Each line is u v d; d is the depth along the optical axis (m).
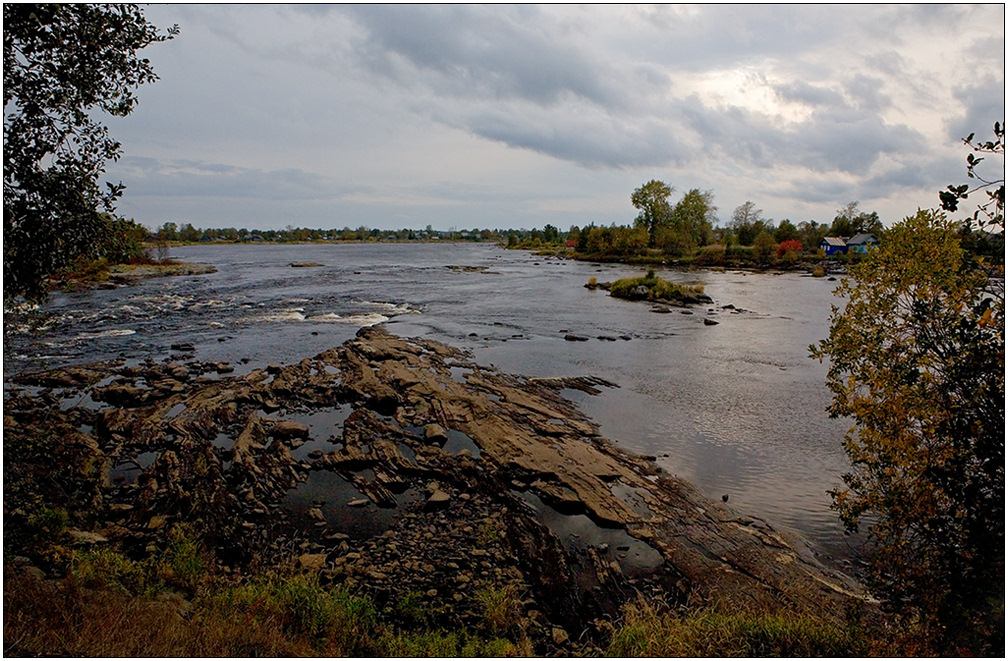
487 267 69.81
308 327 27.88
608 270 65.75
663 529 9.90
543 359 21.64
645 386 18.27
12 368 18.95
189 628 5.95
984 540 5.91
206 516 9.83
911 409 6.33
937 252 6.10
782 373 19.78
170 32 7.78
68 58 6.79
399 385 17.20
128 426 13.55
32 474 10.66
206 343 23.91
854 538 9.69
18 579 6.17
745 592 8.30
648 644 6.35
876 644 6.31
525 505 10.53
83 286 40.94
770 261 71.75
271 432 13.39
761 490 11.41
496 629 7.25
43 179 6.72
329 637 6.46
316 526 9.75
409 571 8.47
